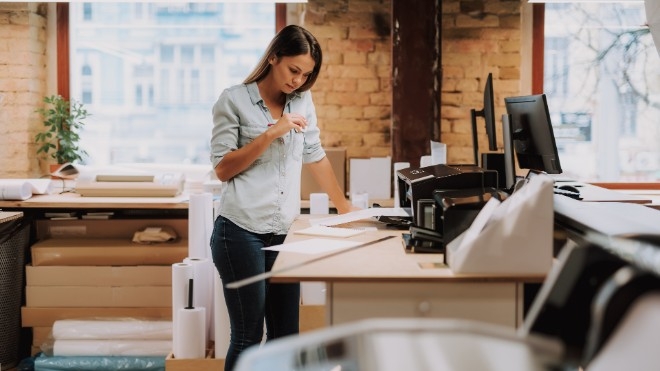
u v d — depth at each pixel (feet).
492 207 7.36
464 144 18.71
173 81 19.62
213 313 13.65
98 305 14.70
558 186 11.94
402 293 7.18
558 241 8.44
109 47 19.48
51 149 19.17
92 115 19.39
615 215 7.75
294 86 9.90
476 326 3.71
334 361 9.18
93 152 19.65
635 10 19.06
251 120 9.89
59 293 14.65
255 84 10.02
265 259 9.91
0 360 14.26
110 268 14.64
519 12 18.48
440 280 7.09
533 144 11.43
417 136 17.61
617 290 3.87
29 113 18.61
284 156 10.00
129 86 19.60
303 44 9.62
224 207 9.73
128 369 13.88
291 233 9.60
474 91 18.62
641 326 3.83
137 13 19.47
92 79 19.52
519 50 18.53
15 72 18.45
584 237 7.14
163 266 14.65
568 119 19.30
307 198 16.30
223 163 9.61
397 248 8.54
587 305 4.41
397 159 17.66
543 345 3.63
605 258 4.43
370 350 4.06
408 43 17.49
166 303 14.69
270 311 10.25
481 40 18.53
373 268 7.43
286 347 3.74
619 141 19.34
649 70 19.13
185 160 19.74
